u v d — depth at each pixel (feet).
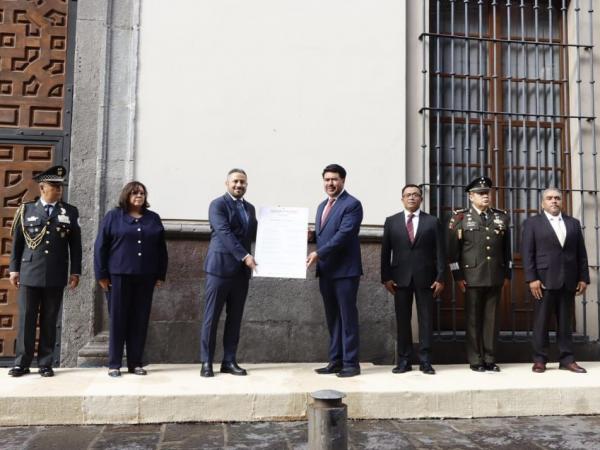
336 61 20.57
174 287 19.29
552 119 21.75
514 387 15.78
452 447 13.01
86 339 18.95
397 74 20.85
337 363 17.58
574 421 15.21
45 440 13.15
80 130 19.65
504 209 21.67
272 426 14.39
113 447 12.71
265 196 19.85
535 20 22.07
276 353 19.57
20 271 16.69
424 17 21.50
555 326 21.36
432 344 18.99
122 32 19.85
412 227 17.92
